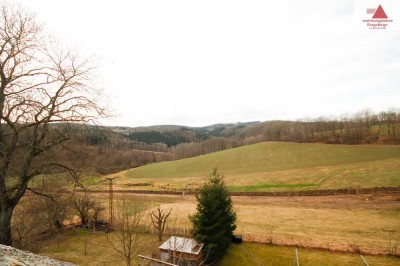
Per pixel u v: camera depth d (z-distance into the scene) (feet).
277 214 156.87
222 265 95.04
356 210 154.61
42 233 127.24
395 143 323.98
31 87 48.60
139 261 95.61
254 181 237.45
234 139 574.15
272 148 347.36
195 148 528.22
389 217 139.74
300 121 541.34
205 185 101.50
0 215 49.73
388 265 90.38
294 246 109.29
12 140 48.16
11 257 19.74
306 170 249.96
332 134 410.11
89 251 109.60
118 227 134.10
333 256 99.09
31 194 101.50
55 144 51.57
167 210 174.09
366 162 248.93
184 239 90.27
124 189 252.83
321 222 139.03
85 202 147.84
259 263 95.61
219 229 94.63
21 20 48.26
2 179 48.03
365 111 432.66
